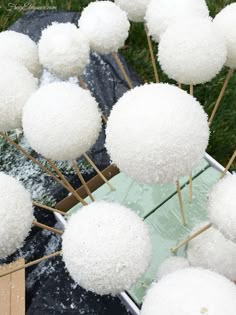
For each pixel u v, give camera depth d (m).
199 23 0.47
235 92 0.82
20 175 0.67
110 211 0.39
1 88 0.44
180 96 0.39
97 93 0.75
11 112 0.45
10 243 0.41
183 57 0.46
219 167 0.60
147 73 0.88
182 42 0.46
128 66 0.80
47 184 0.66
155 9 0.52
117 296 0.55
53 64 0.49
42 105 0.41
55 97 0.42
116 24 0.52
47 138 0.41
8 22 0.94
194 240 0.50
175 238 0.55
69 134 0.41
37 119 0.41
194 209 0.57
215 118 0.80
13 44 0.51
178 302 0.33
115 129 0.38
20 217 0.41
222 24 0.49
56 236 0.63
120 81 0.77
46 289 0.58
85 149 0.43
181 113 0.38
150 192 0.59
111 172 0.63
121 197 0.59
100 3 0.54
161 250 0.54
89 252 0.36
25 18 0.85
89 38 0.52
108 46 0.53
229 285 0.35
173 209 0.57
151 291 0.36
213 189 0.42
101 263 0.36
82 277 0.37
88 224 0.37
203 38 0.46
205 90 0.83
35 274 0.59
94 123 0.43
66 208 0.61
